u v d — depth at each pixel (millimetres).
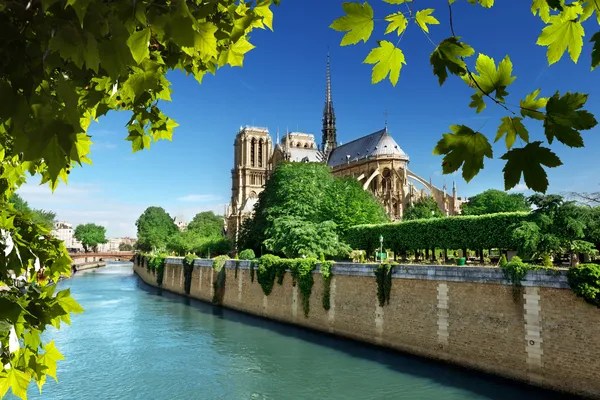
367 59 2885
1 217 4551
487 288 27391
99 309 56656
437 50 2805
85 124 5426
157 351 34156
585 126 2592
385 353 32625
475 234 38938
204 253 100625
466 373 27312
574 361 22922
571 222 32438
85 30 2627
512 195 88188
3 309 3898
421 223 44688
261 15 4422
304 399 23750
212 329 42906
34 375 4465
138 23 3051
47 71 2963
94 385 26281
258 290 51688
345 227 61438
